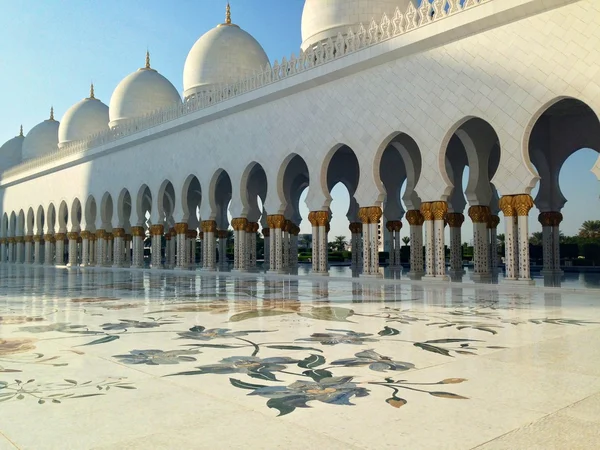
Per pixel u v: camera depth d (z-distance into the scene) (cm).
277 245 2098
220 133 2384
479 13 1417
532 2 1316
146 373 397
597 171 1242
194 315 764
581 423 274
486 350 477
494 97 1417
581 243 2869
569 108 1908
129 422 282
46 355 470
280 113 2086
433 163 1558
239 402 319
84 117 4128
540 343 512
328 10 2255
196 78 2881
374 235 1722
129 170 2998
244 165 2244
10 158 5244
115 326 654
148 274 2306
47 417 291
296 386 355
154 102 3422
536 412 293
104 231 3241
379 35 1716
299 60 1964
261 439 255
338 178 2733
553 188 2023
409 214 2041
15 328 640
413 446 245
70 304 943
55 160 3691
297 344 516
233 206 2295
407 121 1630
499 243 3259
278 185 2089
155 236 2772
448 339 539
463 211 2125
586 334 568
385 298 1031
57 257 3688
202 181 2472
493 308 838
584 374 382
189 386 358
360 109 1773
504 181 1392
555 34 1304
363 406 308
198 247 5150
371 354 462
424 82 1587
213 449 243
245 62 2883
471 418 284
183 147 2606
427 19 1559
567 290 1207
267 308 853
